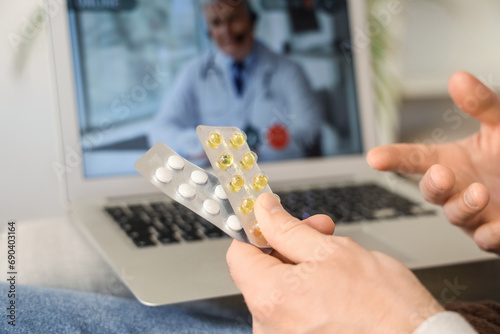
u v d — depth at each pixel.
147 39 0.82
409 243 0.62
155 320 0.45
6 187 1.07
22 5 1.05
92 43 0.79
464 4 1.40
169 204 0.76
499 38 1.46
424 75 1.37
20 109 1.07
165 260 0.55
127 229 0.65
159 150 0.39
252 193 0.37
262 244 0.35
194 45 0.84
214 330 0.44
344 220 0.71
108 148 0.79
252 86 0.86
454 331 0.26
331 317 0.28
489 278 0.58
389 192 0.84
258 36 0.87
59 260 0.65
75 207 0.75
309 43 0.89
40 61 1.07
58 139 0.78
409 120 1.34
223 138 0.39
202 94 0.84
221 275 0.51
